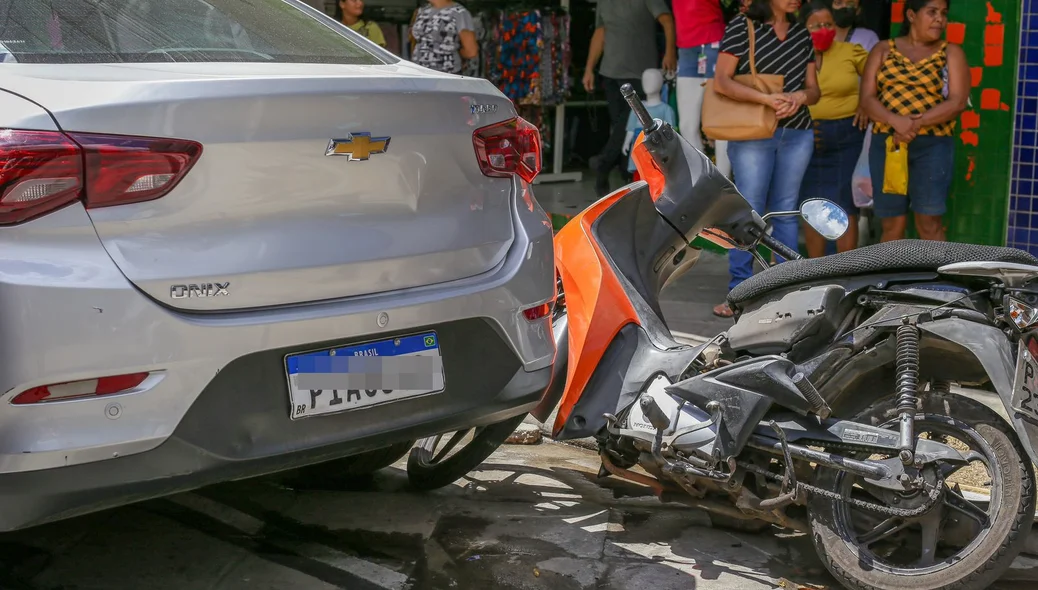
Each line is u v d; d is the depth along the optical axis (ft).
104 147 7.92
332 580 10.61
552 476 13.52
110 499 8.18
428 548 11.37
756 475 10.61
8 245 7.67
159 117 8.10
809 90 19.79
